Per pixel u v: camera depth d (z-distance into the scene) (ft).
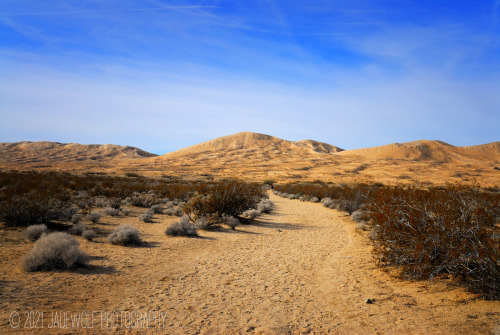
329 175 375.04
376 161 528.22
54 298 18.74
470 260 19.94
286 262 30.40
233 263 29.66
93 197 86.58
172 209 67.62
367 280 24.14
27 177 131.64
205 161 621.31
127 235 35.50
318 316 17.25
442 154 654.12
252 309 18.25
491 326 14.66
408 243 24.88
